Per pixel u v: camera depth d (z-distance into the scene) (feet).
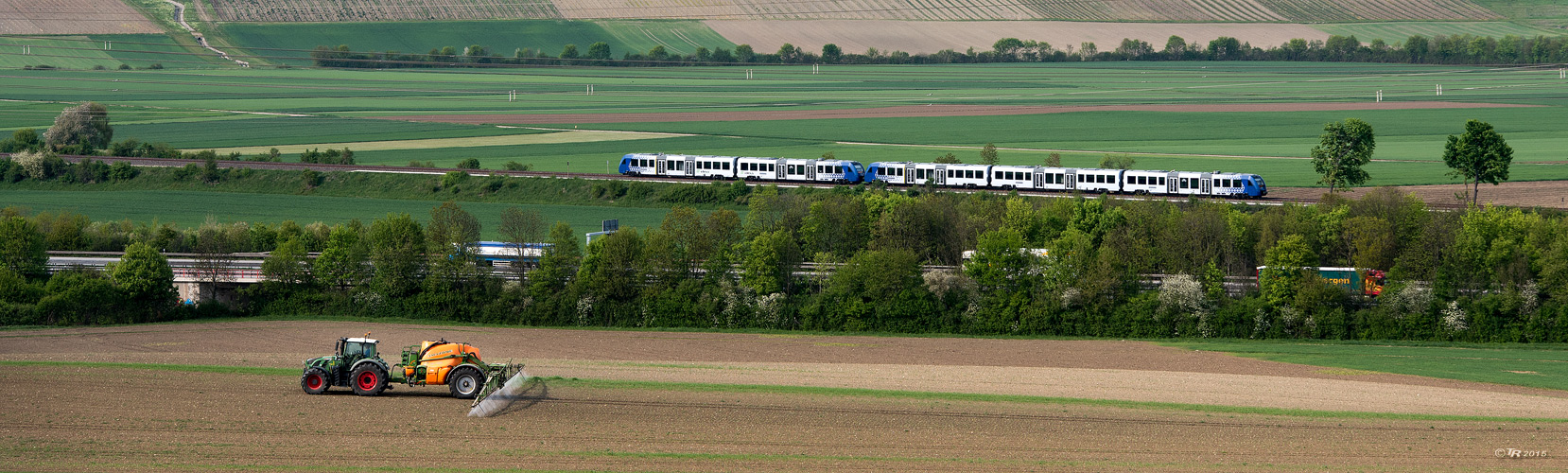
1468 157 486.79
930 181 571.28
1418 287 341.00
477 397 214.48
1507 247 347.56
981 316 352.08
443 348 223.30
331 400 216.74
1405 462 181.47
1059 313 350.02
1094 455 183.52
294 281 386.93
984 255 363.97
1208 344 324.80
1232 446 190.19
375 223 400.47
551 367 270.46
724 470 172.65
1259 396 236.63
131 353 291.58
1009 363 288.71
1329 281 347.15
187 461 174.09
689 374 260.42
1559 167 648.79
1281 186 593.01
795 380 252.01
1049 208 436.35
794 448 185.68
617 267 367.04
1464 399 234.99
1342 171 515.50
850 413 211.00
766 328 357.61
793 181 592.19
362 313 377.09
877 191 501.56
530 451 181.68
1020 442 191.31
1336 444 192.13
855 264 362.94
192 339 324.80
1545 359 295.07
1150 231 408.67
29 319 352.69
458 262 378.12
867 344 325.21
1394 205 419.33
